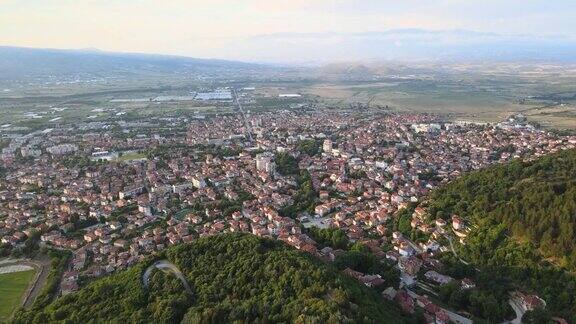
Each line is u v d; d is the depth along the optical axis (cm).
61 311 18075
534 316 18475
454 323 18750
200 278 18650
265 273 18112
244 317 15625
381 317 16175
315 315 14662
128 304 17612
